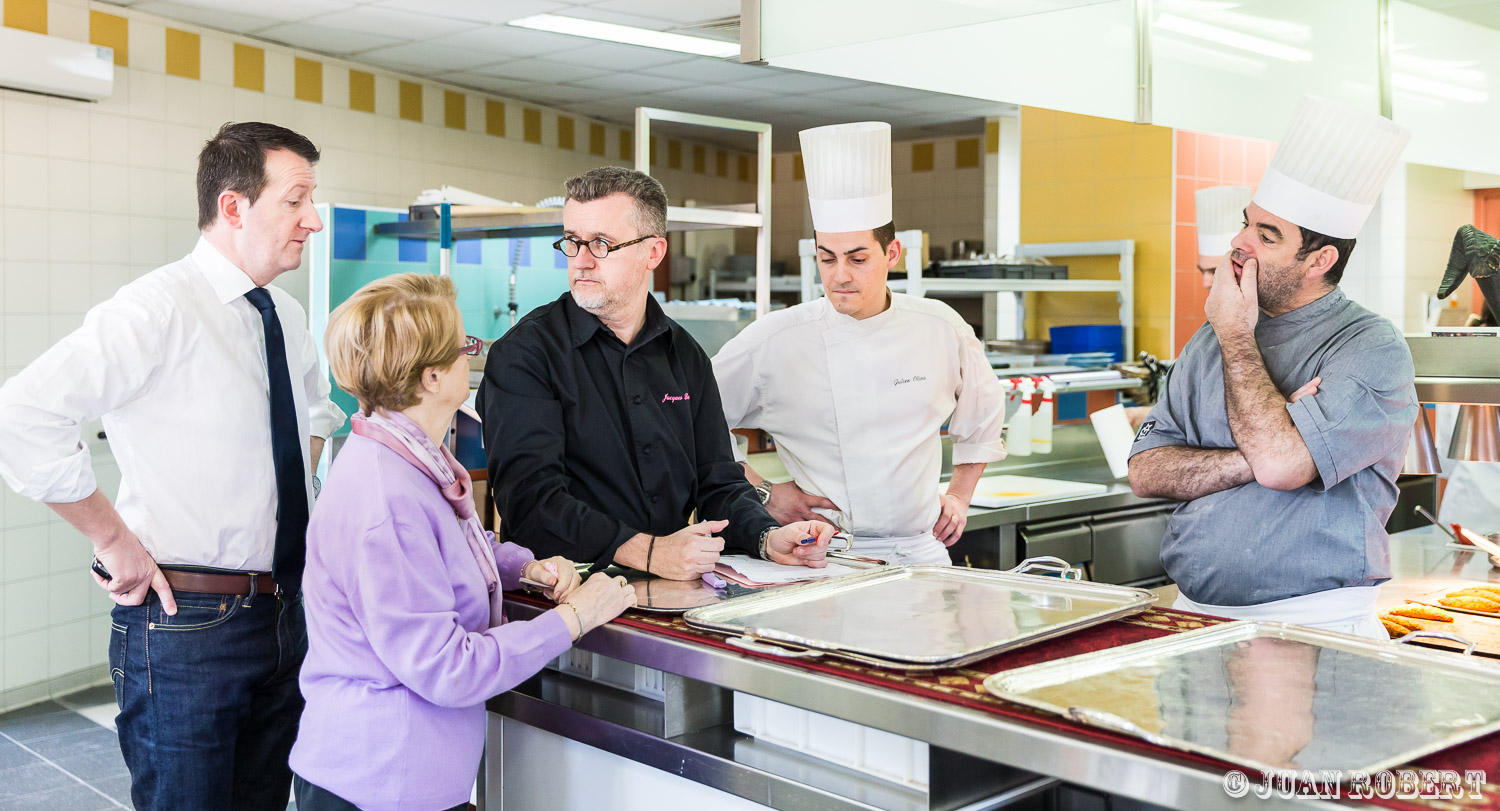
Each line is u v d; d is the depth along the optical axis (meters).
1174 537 2.08
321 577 1.47
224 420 1.89
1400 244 4.76
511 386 1.87
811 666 1.34
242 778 2.00
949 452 4.00
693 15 4.93
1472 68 2.08
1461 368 2.11
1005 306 5.82
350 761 1.45
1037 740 1.11
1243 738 1.08
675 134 8.28
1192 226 5.27
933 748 1.32
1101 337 5.08
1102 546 3.76
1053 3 1.51
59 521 4.57
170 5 4.80
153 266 5.00
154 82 4.98
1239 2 1.94
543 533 1.81
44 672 4.54
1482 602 2.35
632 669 1.76
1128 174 5.31
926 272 4.83
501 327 5.18
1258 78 2.00
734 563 1.90
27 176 4.51
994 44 1.87
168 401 1.85
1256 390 1.88
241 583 1.90
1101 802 1.48
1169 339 5.22
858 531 2.51
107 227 4.81
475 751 1.56
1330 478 1.83
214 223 1.93
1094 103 1.85
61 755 3.88
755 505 2.04
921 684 1.27
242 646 1.90
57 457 1.71
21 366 4.52
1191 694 1.22
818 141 2.32
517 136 7.09
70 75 4.47
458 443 4.08
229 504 1.89
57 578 4.57
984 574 1.78
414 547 1.42
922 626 1.47
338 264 4.48
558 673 1.88
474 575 1.54
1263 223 1.89
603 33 5.30
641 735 1.59
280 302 2.11
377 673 1.45
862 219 2.32
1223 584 1.98
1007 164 7.55
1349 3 2.13
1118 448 3.67
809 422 2.52
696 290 8.78
